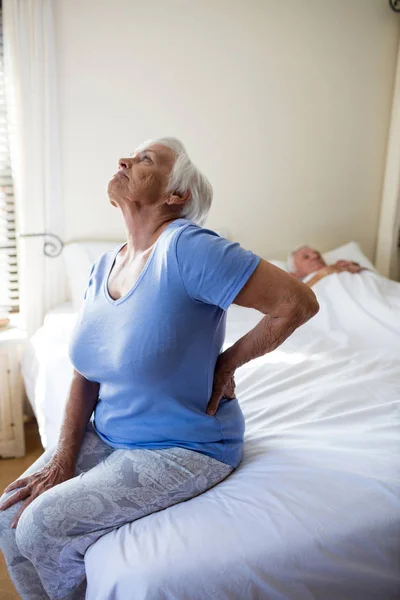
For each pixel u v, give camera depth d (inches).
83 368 46.0
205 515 38.5
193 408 42.6
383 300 100.8
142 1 100.7
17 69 91.6
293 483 41.6
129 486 39.8
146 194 44.6
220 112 111.8
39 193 96.9
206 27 106.3
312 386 63.7
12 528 42.3
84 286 97.2
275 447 48.2
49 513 38.5
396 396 60.8
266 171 119.0
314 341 83.4
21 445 91.4
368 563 38.1
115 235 108.4
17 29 89.4
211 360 42.8
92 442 47.9
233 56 109.7
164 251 39.9
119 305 41.9
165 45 104.3
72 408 49.0
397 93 121.2
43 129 96.3
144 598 33.0
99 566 36.1
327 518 38.3
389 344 84.0
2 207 100.2
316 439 49.6
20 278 102.3
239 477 43.4
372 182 129.3
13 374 89.0
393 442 48.6
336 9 114.7
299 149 120.4
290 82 115.6
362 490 41.1
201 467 41.7
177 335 39.5
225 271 37.6
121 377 42.0
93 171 104.5
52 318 94.3
